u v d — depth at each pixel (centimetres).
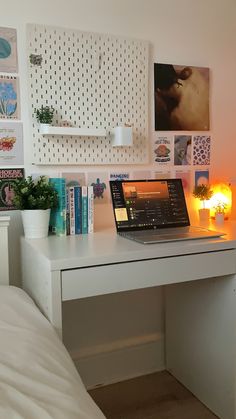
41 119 160
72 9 167
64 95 167
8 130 160
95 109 173
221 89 203
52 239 150
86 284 121
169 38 188
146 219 166
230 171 208
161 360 201
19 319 105
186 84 194
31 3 159
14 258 166
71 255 122
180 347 188
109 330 189
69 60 167
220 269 145
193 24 193
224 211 197
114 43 175
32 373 79
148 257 130
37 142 164
